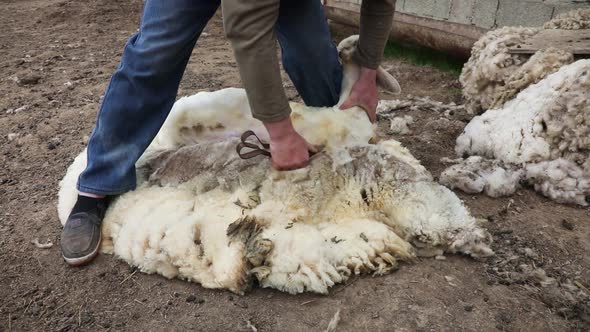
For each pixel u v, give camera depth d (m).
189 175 2.37
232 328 1.88
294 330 1.86
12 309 2.02
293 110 2.39
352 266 2.08
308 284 1.98
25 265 2.25
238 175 2.28
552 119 2.82
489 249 2.16
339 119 2.39
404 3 5.61
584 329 1.85
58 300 2.06
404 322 1.87
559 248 2.29
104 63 5.49
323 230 2.20
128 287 2.11
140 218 2.21
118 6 8.12
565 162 2.74
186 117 2.48
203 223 2.13
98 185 2.30
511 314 1.91
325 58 2.47
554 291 2.01
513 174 2.80
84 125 3.79
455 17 5.05
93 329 1.91
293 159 2.07
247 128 2.43
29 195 2.83
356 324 1.87
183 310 1.98
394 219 2.24
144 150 2.35
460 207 2.23
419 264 2.17
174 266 2.12
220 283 2.02
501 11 4.65
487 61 3.64
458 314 1.90
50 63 5.48
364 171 2.31
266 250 2.00
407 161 2.42
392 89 2.55
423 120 3.77
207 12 2.15
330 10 6.35
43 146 3.46
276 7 1.75
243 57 1.77
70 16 7.70
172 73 2.25
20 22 7.57
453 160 3.11
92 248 2.23
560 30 3.83
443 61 5.12
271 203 2.18
